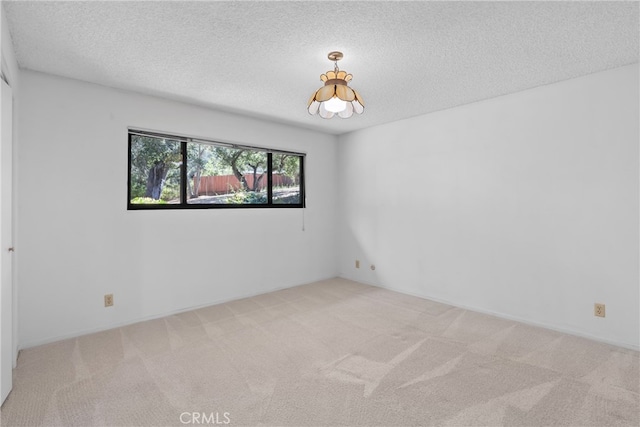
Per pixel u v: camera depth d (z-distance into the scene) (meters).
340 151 5.09
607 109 2.72
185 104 3.53
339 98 2.10
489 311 3.47
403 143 4.25
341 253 5.11
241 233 4.05
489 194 3.45
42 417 1.80
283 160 4.58
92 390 2.06
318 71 2.71
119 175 3.12
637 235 2.60
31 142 2.68
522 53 2.41
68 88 2.85
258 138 4.17
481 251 3.52
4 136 1.92
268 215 4.32
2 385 1.88
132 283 3.21
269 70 2.69
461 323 3.20
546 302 3.08
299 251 4.68
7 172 1.97
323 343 2.75
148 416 1.82
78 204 2.90
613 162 2.70
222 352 2.58
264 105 3.62
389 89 3.15
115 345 2.71
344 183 5.04
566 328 2.95
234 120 3.94
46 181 2.75
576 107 2.87
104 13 1.89
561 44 2.28
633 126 2.61
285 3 1.79
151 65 2.60
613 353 2.55
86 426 1.74
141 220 3.27
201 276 3.70
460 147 3.68
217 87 3.08
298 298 4.05
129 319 3.19
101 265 3.03
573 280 2.92
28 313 2.67
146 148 3.39
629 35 2.15
